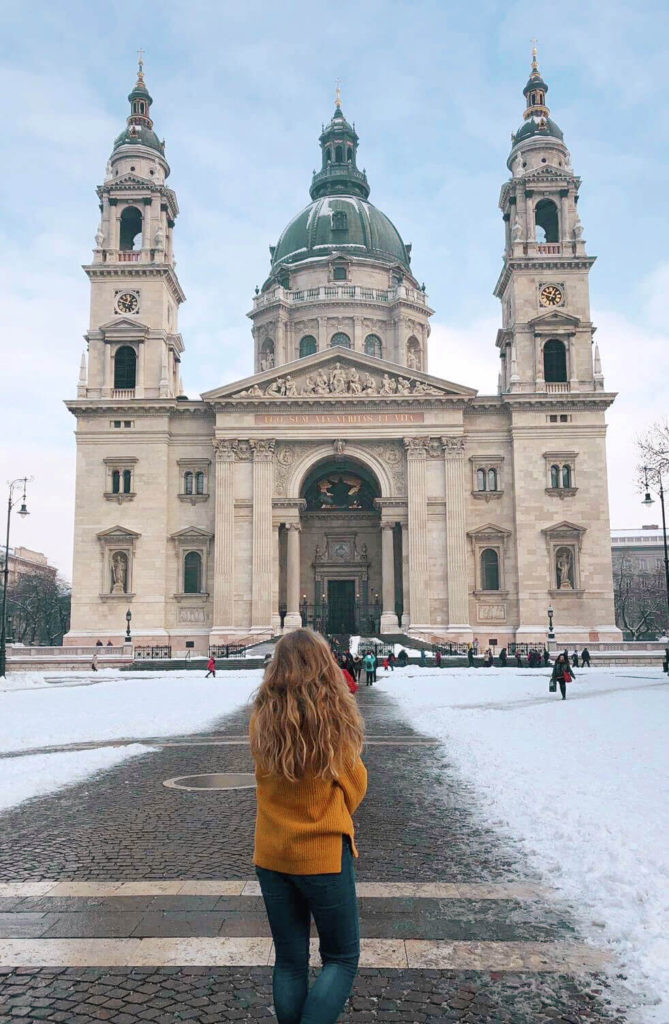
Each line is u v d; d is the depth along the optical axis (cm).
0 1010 770
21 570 19112
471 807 1638
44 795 1794
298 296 10544
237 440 8525
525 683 5044
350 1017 759
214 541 8462
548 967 862
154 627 8369
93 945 923
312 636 637
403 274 10869
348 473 9450
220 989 814
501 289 9700
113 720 3117
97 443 8681
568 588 8344
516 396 8569
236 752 2450
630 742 2220
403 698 4178
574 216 9150
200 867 1234
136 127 9462
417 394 8544
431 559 8388
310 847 588
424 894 1100
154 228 9156
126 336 8850
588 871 1145
